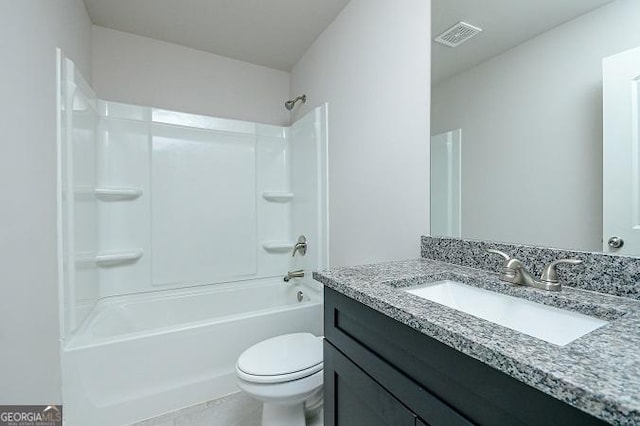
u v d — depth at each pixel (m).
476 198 1.11
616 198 0.76
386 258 1.51
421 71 1.31
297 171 2.50
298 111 2.58
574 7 0.84
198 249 2.35
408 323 0.64
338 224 1.91
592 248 0.80
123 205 2.11
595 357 0.44
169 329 1.55
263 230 2.63
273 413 1.31
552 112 0.89
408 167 1.38
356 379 0.84
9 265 0.95
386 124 1.51
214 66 2.48
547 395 0.42
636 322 0.58
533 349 0.47
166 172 2.24
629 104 0.74
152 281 2.18
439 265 1.14
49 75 1.24
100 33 2.10
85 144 1.69
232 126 2.47
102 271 2.02
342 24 1.89
